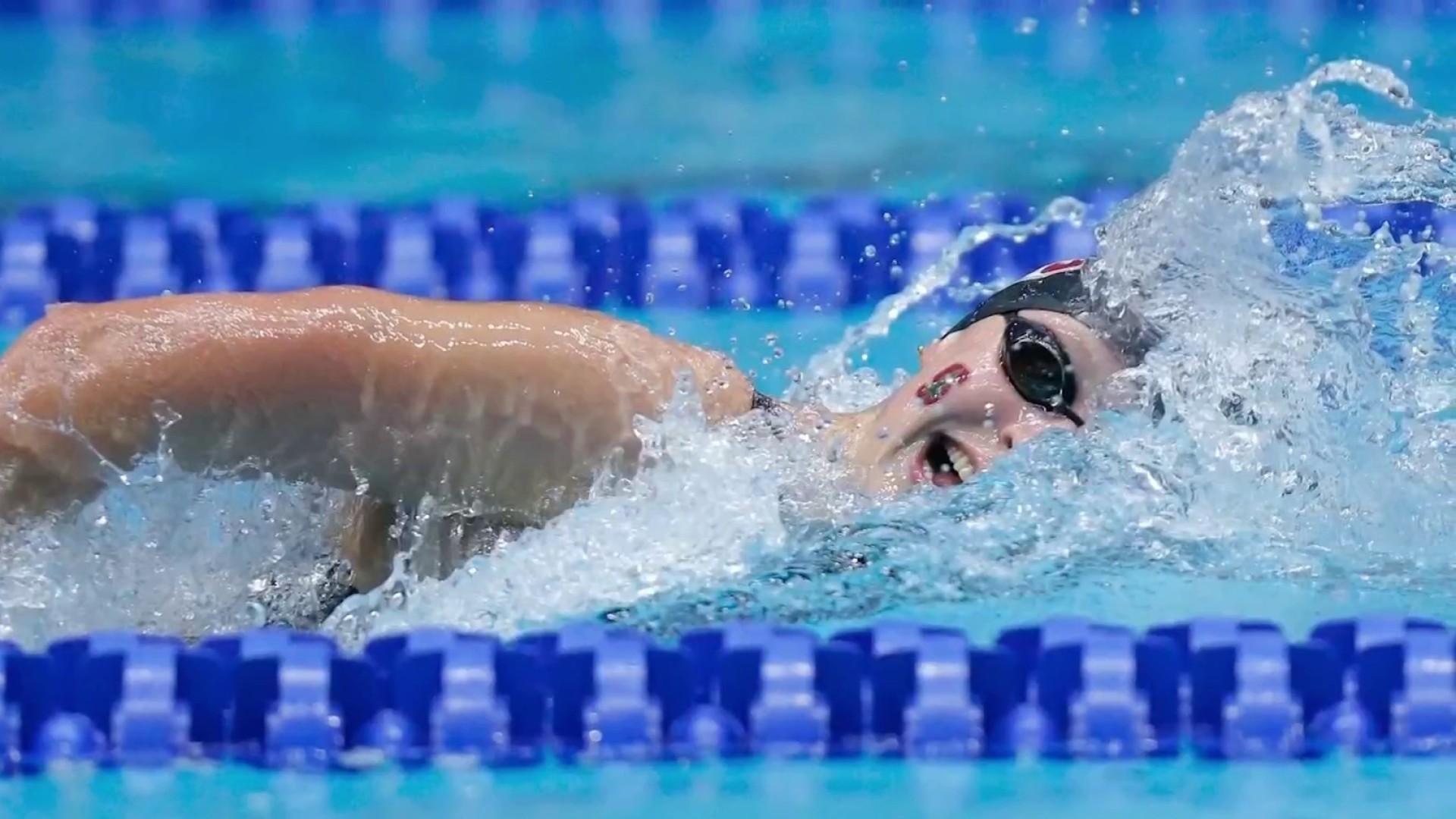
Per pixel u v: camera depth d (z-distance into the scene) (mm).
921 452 7762
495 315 7578
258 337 7191
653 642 6848
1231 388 7688
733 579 7316
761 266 13156
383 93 15969
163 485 7414
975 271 12867
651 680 6770
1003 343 7691
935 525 7457
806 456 7820
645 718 6711
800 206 13531
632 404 7637
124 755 6547
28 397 7055
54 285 13055
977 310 8055
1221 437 7602
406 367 7336
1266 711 6707
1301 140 9023
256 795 6242
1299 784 6324
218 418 7277
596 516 7598
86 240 13203
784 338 12164
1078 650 6754
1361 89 14641
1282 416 7680
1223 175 8102
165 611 7473
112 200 13719
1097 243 8859
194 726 6641
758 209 13430
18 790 6281
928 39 16844
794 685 6742
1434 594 7211
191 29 17375
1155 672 6789
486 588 7414
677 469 7648
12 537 7270
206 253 13211
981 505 7469
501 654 6777
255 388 7238
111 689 6668
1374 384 7922
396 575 7691
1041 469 7512
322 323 7246
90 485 7289
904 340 11758
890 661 6734
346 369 7281
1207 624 6848
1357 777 6375
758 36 17141
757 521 7551
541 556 7480
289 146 14750
